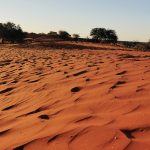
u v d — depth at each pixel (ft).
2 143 10.35
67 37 237.45
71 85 18.16
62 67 28.68
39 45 110.11
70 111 12.73
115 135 8.91
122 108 11.61
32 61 40.60
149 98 12.06
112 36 247.70
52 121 11.68
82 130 9.82
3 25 158.40
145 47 133.80
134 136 8.71
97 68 23.45
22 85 21.77
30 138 10.14
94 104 12.88
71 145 8.95
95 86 16.57
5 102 17.47
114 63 25.39
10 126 12.22
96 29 250.78
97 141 8.80
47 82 20.67
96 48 106.83
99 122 10.41
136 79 16.55
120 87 15.07
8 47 101.04
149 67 20.34
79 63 30.42
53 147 9.09
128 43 197.88
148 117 9.84
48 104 14.64
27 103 16.02
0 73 30.86
